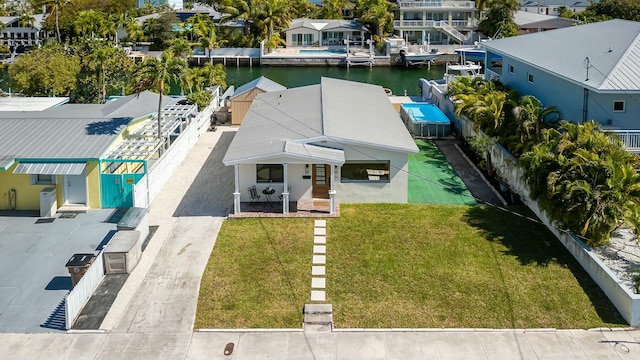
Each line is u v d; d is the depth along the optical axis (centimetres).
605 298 1895
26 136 2670
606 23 3609
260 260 2120
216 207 2608
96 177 2541
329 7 10475
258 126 2986
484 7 8588
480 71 6900
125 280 1988
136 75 3095
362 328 1744
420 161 3269
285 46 9144
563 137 2358
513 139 2809
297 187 2636
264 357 1619
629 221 2050
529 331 1736
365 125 2889
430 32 8900
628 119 2738
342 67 8325
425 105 4241
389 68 8194
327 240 2264
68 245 2228
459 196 2753
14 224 2406
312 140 2622
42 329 1731
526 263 2097
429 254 2161
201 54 8506
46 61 4306
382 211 2542
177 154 3158
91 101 4484
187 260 2127
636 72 2655
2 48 7888
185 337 1703
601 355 1630
